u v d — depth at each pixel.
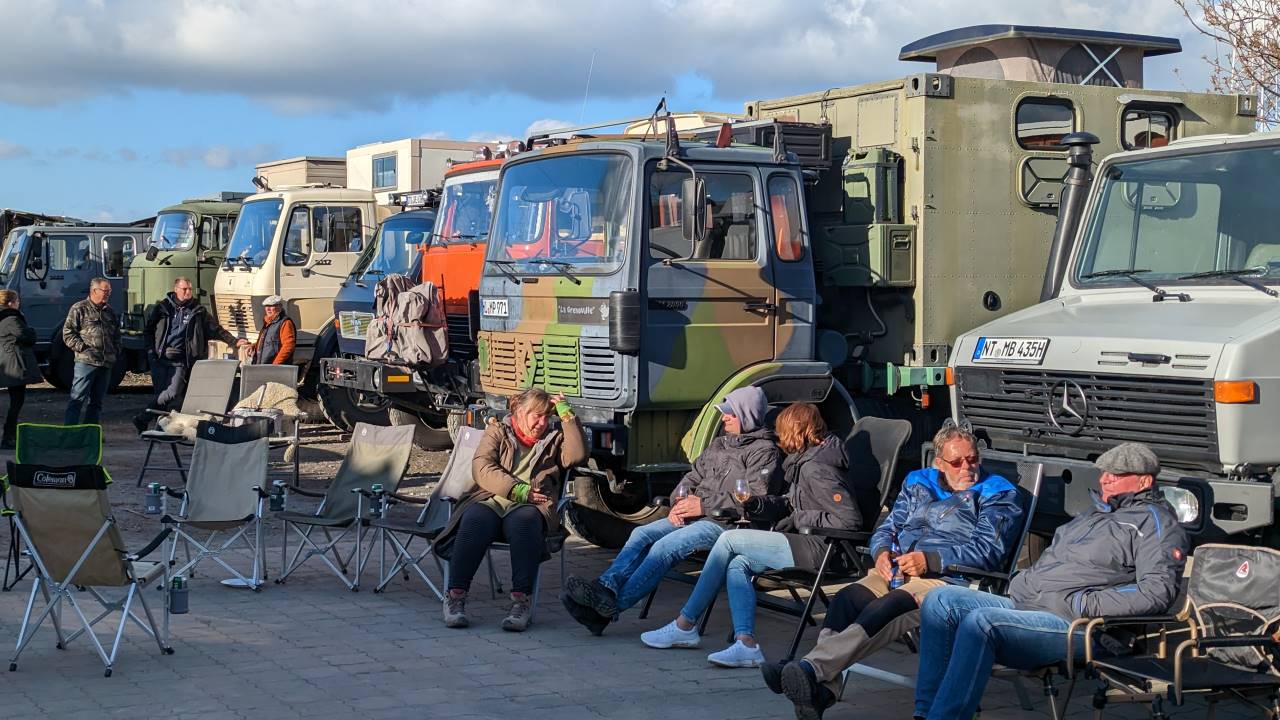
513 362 9.31
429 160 19.97
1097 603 5.27
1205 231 7.33
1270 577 5.20
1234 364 6.25
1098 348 6.84
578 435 7.61
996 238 9.12
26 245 21.47
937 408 9.45
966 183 8.99
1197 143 7.50
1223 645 4.86
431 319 12.18
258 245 16.41
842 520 6.80
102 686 6.04
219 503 8.34
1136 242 7.66
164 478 12.65
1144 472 5.55
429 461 13.95
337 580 8.48
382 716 5.65
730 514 7.22
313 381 16.28
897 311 9.06
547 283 8.88
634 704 5.90
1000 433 7.43
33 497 6.25
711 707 5.88
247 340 16.39
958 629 5.23
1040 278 9.29
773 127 8.97
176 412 12.91
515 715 5.70
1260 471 6.36
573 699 5.96
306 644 6.85
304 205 16.28
